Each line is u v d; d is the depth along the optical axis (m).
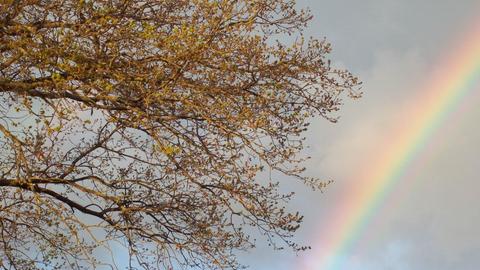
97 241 9.43
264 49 10.38
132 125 9.77
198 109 9.58
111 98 9.30
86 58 9.14
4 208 10.24
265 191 10.78
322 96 10.70
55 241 10.82
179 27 10.53
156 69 9.55
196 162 10.43
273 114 10.18
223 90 9.97
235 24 10.19
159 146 9.54
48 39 9.22
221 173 10.13
